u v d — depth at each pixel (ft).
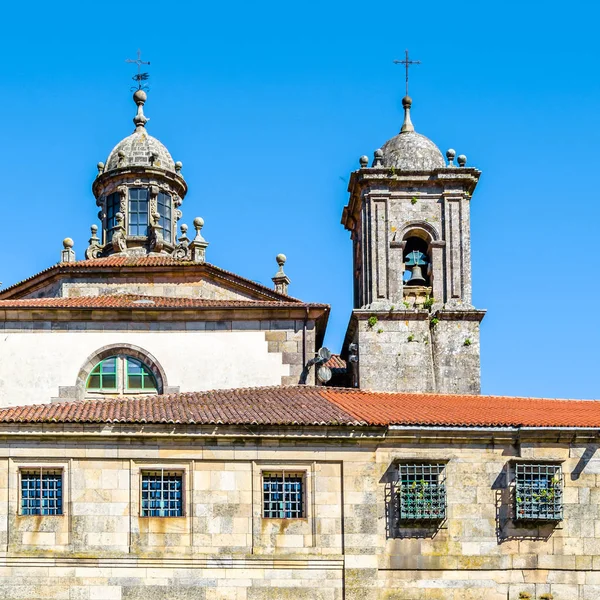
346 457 134.21
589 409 150.51
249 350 156.76
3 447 131.13
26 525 129.90
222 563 130.72
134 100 200.13
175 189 195.42
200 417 134.31
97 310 155.53
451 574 133.69
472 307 163.02
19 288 177.17
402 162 168.25
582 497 136.98
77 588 128.88
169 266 172.65
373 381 159.43
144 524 131.03
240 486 132.67
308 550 131.85
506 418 140.36
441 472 135.33
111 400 145.48
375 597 131.44
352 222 175.32
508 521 135.54
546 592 134.51
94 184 194.70
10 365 153.79
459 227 165.99
